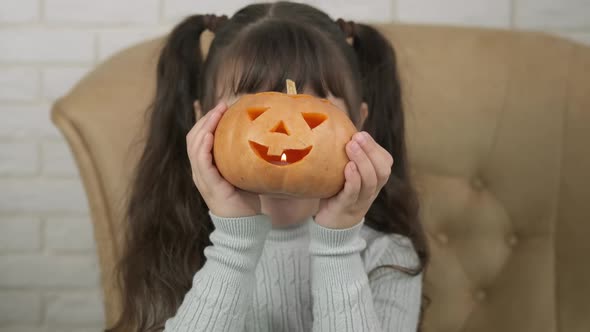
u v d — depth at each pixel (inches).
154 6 61.6
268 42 39.2
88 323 65.2
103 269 48.7
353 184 31.4
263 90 38.9
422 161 51.9
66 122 49.1
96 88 50.6
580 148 49.6
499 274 51.5
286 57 38.8
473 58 51.8
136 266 44.6
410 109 51.5
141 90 50.9
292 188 30.4
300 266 41.3
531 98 50.6
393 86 47.6
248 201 35.4
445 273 51.7
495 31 53.0
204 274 35.9
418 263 44.1
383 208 45.8
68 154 63.0
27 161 63.0
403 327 40.5
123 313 44.8
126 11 61.6
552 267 50.3
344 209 33.5
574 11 60.6
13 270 64.2
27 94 62.3
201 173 33.8
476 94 51.3
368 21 61.2
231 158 30.6
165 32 61.8
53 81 62.2
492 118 51.1
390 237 44.3
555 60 50.9
